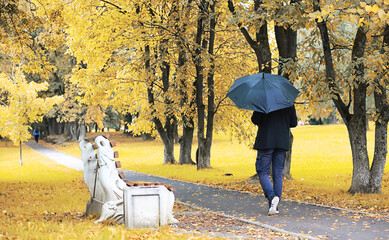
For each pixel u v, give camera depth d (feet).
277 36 53.83
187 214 32.42
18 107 98.27
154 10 84.64
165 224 26.68
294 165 87.04
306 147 134.82
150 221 26.22
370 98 113.39
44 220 28.45
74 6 81.41
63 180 67.46
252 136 91.25
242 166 88.28
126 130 228.22
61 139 195.72
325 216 29.84
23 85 99.25
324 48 44.01
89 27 81.15
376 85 39.42
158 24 72.02
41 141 239.30
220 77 82.58
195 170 77.87
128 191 26.11
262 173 30.91
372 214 30.14
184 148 93.20
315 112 51.29
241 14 45.21
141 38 77.51
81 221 28.25
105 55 86.43
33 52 64.23
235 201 38.78
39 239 21.26
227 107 87.10
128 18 75.66
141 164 98.73
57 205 37.78
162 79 92.27
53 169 91.81
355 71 40.65
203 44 82.23
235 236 23.57
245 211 33.12
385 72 38.86
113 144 29.25
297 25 42.70
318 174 68.13
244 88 30.50
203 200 40.22
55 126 233.14
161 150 146.92
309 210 32.50
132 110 100.48
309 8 44.09
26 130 100.12
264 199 39.37
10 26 58.13
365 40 42.14
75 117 175.52
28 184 61.16
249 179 56.90
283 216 30.14
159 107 86.69
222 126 89.81
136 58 88.89
